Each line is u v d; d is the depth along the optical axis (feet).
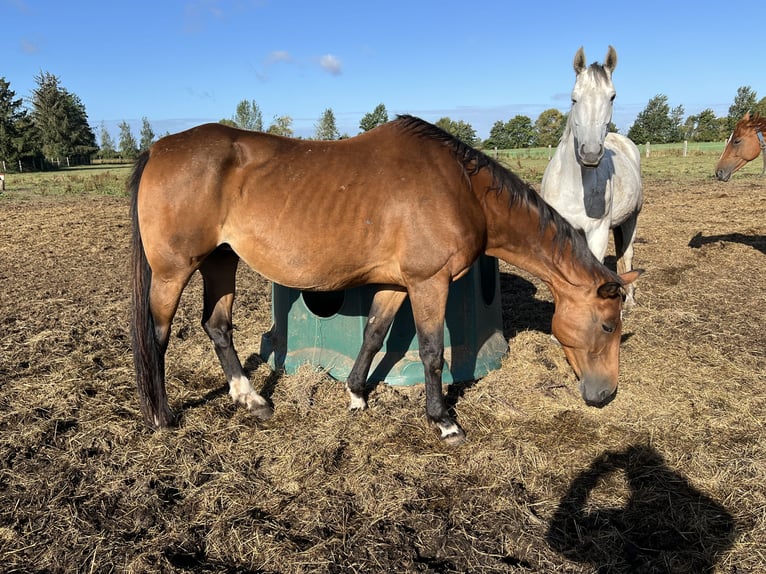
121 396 11.59
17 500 8.18
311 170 9.11
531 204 9.78
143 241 9.23
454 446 9.87
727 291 19.29
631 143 18.22
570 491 8.64
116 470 9.00
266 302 19.08
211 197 8.89
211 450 9.66
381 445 9.86
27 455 9.34
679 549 7.45
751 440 10.00
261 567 7.06
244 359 13.74
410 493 8.50
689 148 135.54
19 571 6.88
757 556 7.25
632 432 10.34
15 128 153.17
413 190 9.09
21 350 13.85
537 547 7.47
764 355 13.75
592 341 9.69
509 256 10.44
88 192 62.59
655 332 15.34
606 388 9.77
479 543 7.54
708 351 13.97
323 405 11.35
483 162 9.74
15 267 23.81
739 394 11.71
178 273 9.33
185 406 11.17
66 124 190.90
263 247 9.21
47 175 106.32
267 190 9.03
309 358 12.86
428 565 7.18
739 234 29.07
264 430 10.36
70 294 19.62
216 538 7.54
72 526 7.65
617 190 14.80
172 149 9.04
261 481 8.80
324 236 9.09
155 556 7.15
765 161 23.36
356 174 9.14
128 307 18.10
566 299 9.93
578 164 13.23
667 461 9.40
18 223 36.24
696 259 24.03
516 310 18.11
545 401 11.46
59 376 12.24
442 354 9.80
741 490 8.55
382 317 10.73
